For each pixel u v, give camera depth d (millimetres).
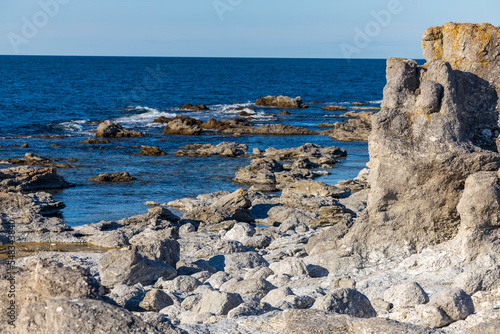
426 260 10859
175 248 13219
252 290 9875
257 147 45469
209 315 8078
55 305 5941
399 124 11586
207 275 11781
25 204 22578
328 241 12469
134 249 11586
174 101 84625
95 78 129625
